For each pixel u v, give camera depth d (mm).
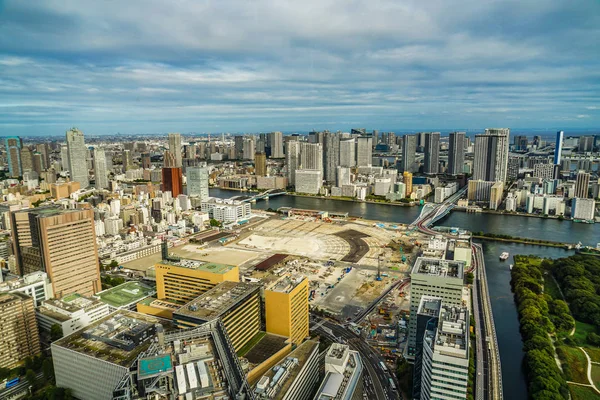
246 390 197375
